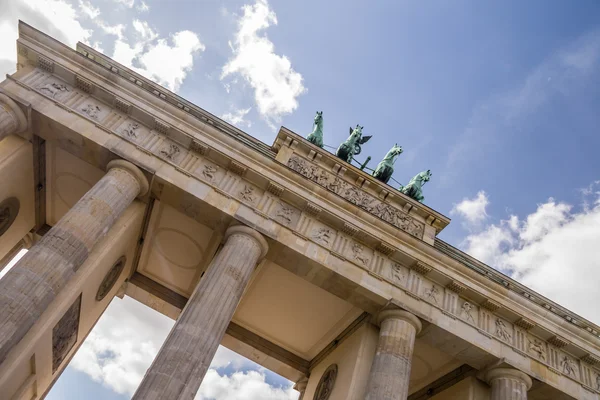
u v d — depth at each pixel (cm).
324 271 3569
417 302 3656
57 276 2858
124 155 3534
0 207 3709
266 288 4244
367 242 3794
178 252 4319
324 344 4544
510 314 3859
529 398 3941
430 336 3700
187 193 3519
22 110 3528
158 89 4000
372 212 4091
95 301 3991
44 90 3694
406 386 3231
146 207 3781
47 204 4416
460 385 3997
